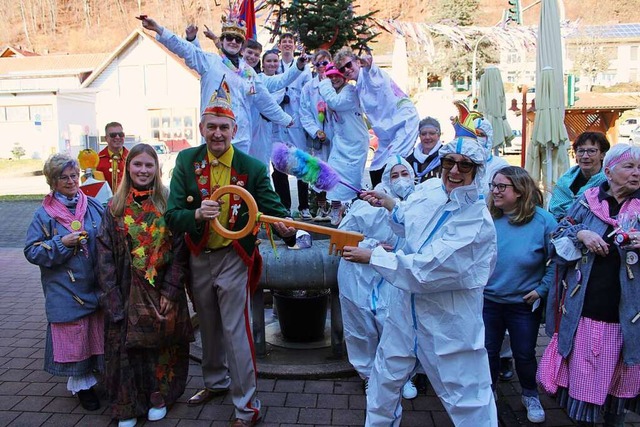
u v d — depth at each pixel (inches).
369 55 222.1
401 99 226.1
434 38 1519.4
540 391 159.6
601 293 121.5
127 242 136.2
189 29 205.0
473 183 110.2
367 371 152.0
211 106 132.3
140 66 1320.1
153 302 135.6
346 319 153.6
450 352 113.0
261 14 433.4
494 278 142.2
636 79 2144.4
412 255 111.3
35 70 1638.8
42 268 145.4
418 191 118.7
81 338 144.3
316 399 152.5
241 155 137.9
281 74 253.4
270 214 136.3
